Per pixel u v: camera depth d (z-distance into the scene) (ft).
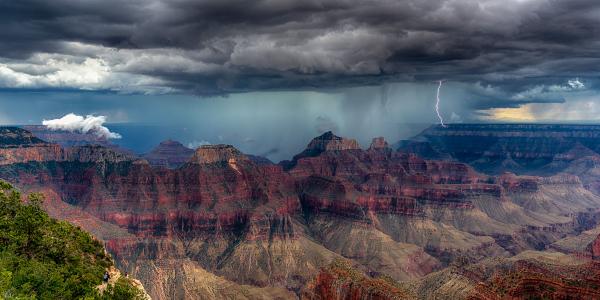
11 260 330.95
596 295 575.79
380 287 595.06
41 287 316.19
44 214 415.64
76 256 385.70
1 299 260.01
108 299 345.72
